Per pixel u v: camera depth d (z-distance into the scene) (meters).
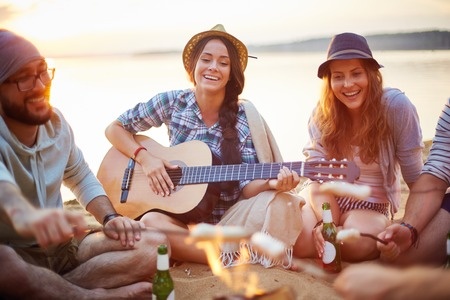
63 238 2.88
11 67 3.51
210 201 4.56
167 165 4.66
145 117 4.93
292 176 4.25
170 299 3.32
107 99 11.38
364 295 2.02
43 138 3.79
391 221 4.73
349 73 4.41
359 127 4.52
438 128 4.32
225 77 4.71
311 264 4.39
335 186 3.16
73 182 4.24
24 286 3.32
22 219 2.90
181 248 4.38
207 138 4.80
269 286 3.94
